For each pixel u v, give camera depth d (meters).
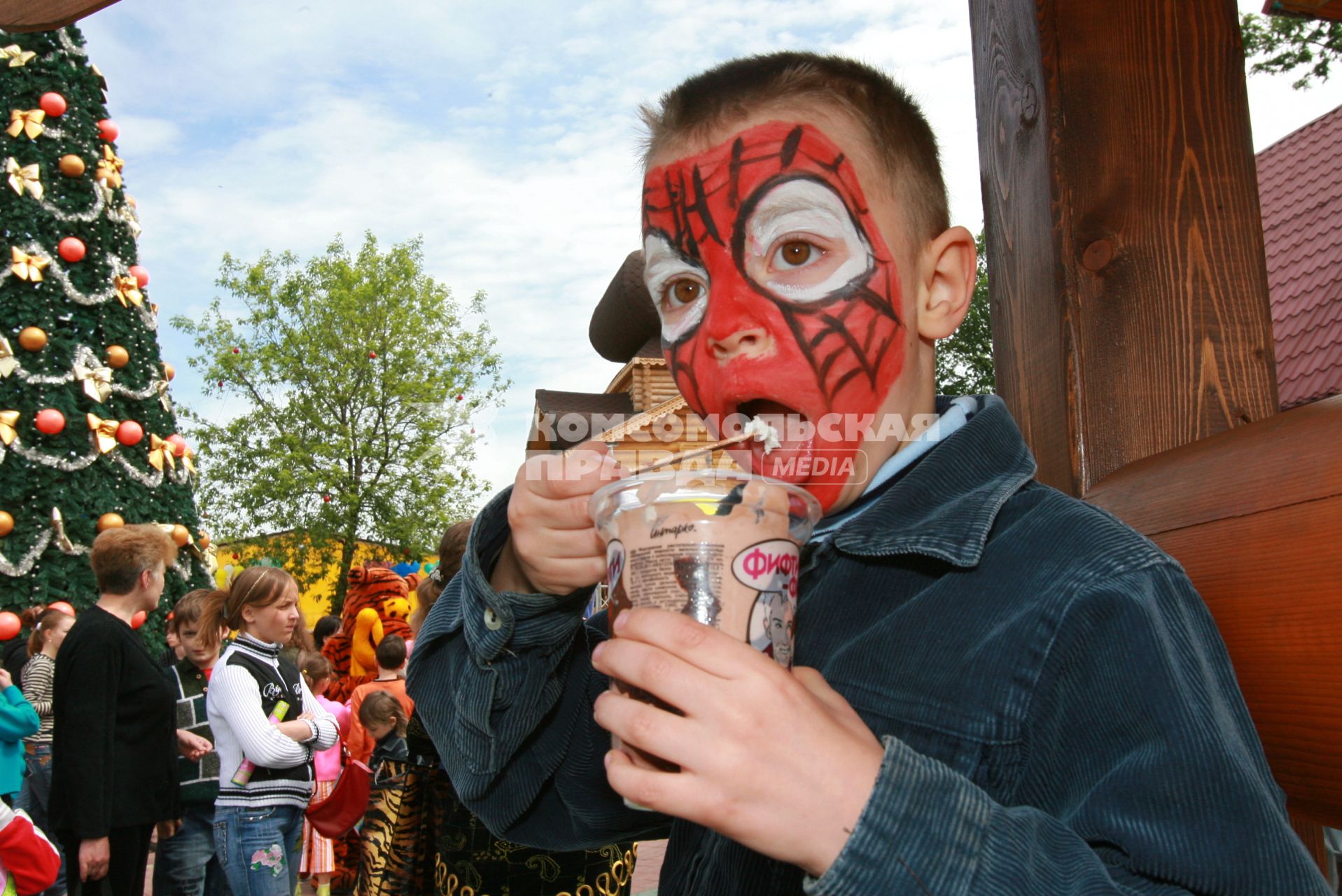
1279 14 2.41
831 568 1.29
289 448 29.48
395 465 30.11
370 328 30.23
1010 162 2.01
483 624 1.31
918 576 1.21
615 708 0.86
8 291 6.95
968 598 1.13
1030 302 1.94
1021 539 1.16
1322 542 1.11
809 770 0.80
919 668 1.11
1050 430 1.88
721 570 0.93
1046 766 1.02
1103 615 1.02
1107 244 1.84
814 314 1.27
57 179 7.27
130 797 4.37
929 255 1.40
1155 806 0.91
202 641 5.23
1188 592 1.07
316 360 30.05
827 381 1.27
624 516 0.99
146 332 7.71
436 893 2.69
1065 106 1.86
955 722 1.05
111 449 7.07
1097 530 1.12
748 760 0.80
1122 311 1.83
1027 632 1.05
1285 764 1.17
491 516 1.35
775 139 1.32
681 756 0.81
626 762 0.87
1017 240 1.99
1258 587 1.19
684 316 1.36
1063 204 1.84
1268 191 12.94
